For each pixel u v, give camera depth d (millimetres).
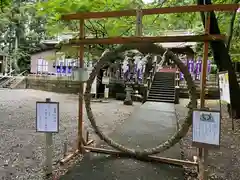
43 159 3900
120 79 15273
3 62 24062
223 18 8219
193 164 3533
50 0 4090
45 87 18859
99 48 8836
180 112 9422
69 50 7508
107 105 11523
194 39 3289
